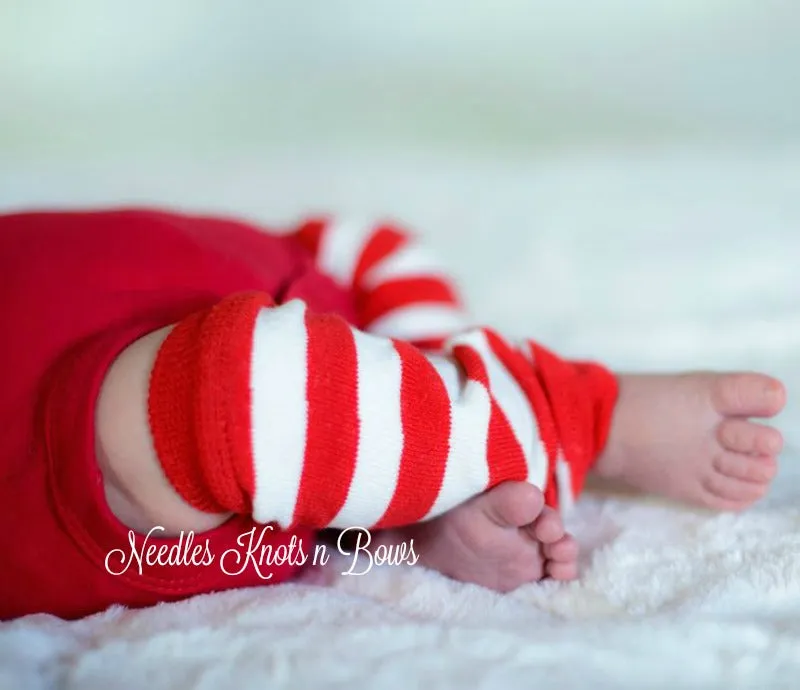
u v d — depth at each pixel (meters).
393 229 1.22
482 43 2.35
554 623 0.72
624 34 2.33
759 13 2.31
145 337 0.71
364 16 2.39
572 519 0.90
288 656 0.65
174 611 0.73
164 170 1.82
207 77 2.28
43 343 0.74
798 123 2.01
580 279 1.39
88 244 0.82
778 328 1.23
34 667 0.66
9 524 0.70
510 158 1.91
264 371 0.65
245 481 0.65
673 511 0.89
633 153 1.90
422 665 0.63
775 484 0.93
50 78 2.24
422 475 0.72
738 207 1.58
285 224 1.60
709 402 0.86
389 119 2.16
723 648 0.65
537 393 0.84
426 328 1.12
